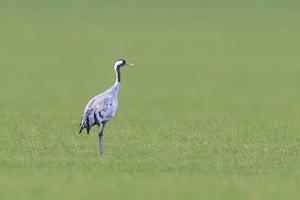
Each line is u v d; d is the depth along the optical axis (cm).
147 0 10169
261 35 8444
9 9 9444
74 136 2798
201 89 5506
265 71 6494
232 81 5944
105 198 1739
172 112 4131
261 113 4131
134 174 2030
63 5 9800
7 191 1798
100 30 8669
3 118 3497
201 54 7450
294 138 2862
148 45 7900
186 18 9388
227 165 2197
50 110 4072
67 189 1820
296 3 10019
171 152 2441
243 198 1761
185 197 1758
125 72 6378
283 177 2027
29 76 5984
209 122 3541
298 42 8088
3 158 2272
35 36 8175
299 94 5241
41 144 2588
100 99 2317
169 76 6197
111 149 2500
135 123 3369
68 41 8000
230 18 9381
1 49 7400
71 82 5738
